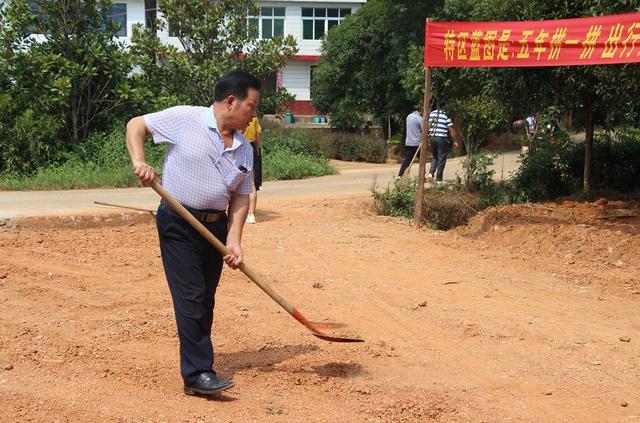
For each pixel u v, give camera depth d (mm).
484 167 13953
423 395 5270
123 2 39625
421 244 10328
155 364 5633
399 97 30906
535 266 9164
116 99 19125
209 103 20281
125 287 7840
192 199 4973
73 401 4809
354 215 12461
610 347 6363
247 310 7160
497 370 5816
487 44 10617
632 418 5016
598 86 11688
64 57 18828
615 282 8453
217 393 5090
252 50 21156
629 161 14031
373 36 31656
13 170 17516
